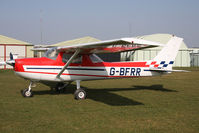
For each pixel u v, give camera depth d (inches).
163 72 359.3
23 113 215.0
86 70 313.3
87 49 277.7
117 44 237.6
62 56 301.1
